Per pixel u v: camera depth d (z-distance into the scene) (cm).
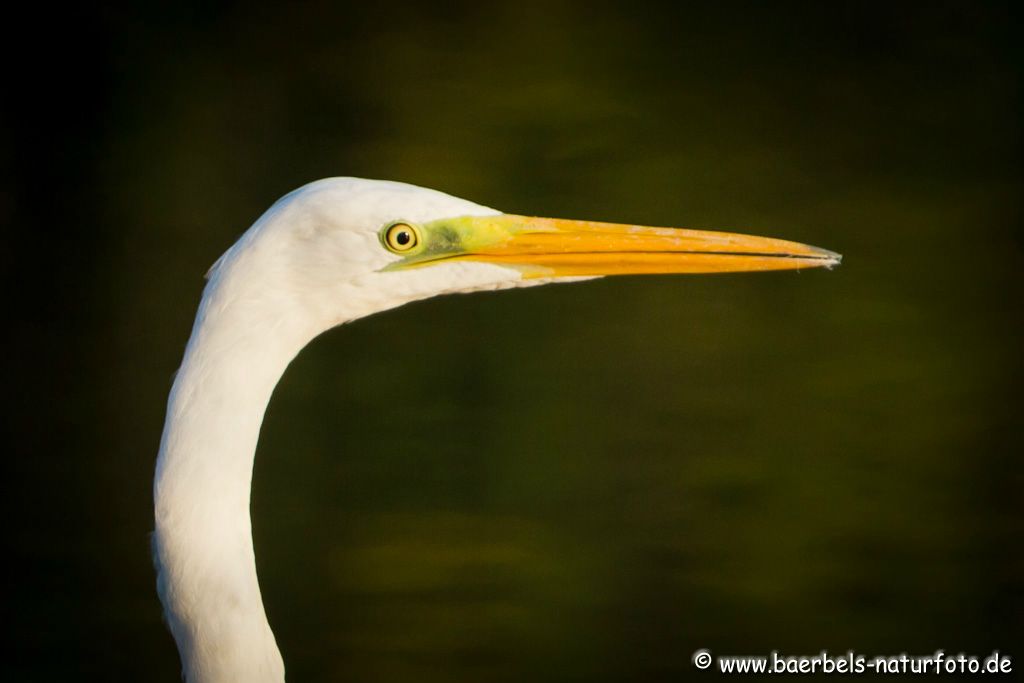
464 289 596
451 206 595
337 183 593
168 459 590
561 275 597
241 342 591
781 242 598
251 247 591
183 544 589
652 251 597
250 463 591
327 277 593
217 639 589
